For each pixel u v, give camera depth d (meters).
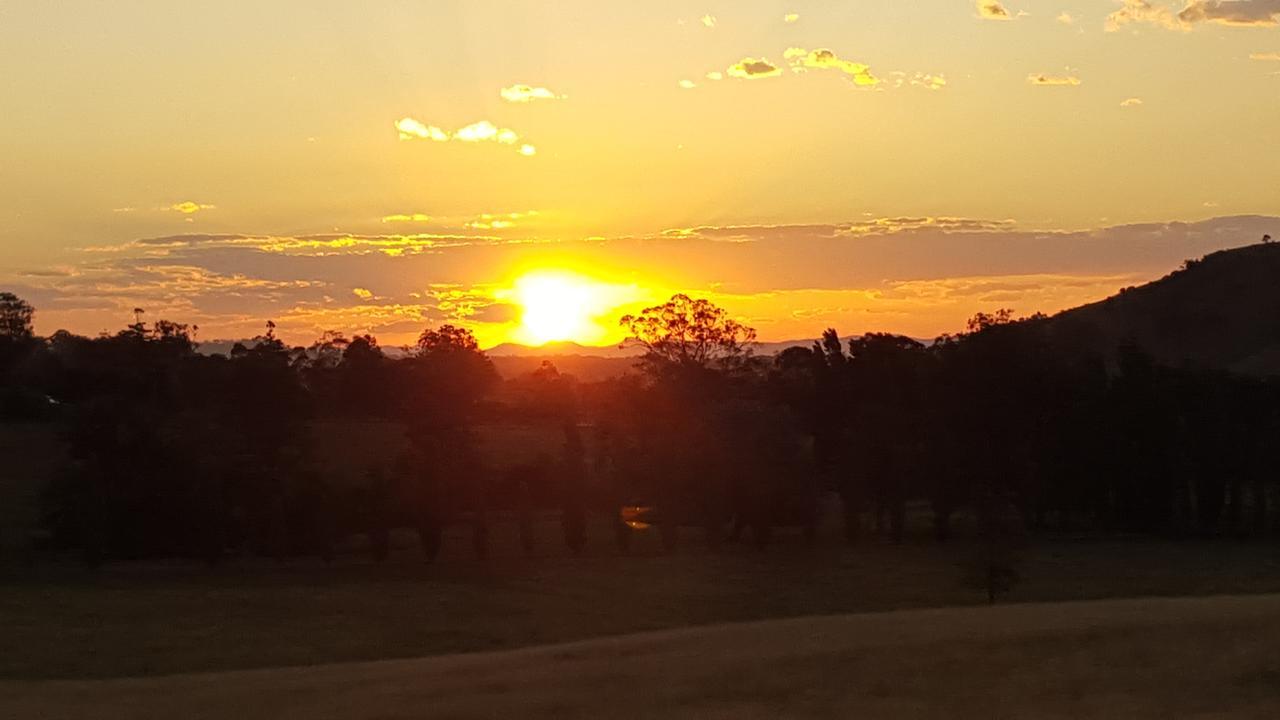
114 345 80.88
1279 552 72.44
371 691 18.30
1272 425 83.88
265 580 61.81
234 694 18.83
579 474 77.75
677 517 80.31
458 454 75.25
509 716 15.80
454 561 70.00
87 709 18.00
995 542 49.69
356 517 69.25
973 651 18.97
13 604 50.94
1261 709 15.05
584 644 24.38
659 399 79.81
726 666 18.75
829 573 64.12
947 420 83.69
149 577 62.31
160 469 67.88
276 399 74.38
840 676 17.61
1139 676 16.89
